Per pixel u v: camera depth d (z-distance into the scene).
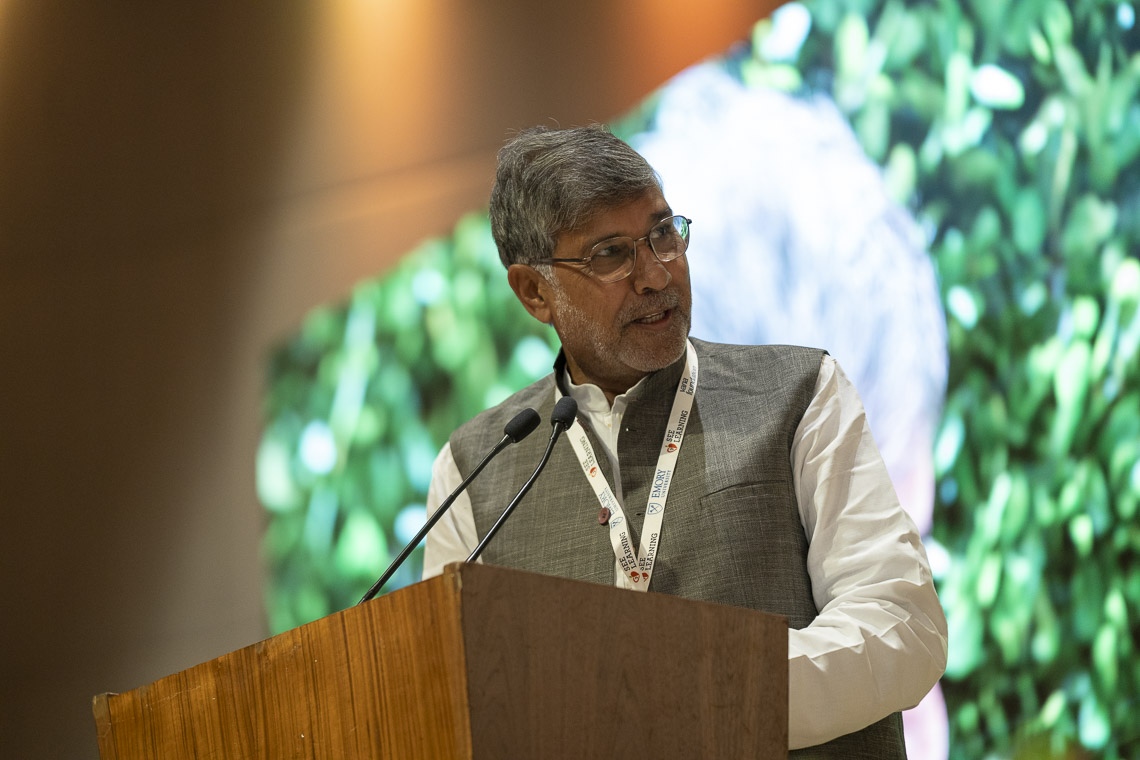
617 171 2.92
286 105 6.27
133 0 6.53
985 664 5.20
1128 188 5.40
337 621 1.78
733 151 5.57
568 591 1.74
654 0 5.77
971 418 5.29
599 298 2.91
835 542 2.71
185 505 6.12
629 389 3.09
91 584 6.18
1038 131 5.43
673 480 2.92
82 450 6.28
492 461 3.23
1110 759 5.11
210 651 5.98
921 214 5.39
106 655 6.11
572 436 3.11
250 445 6.08
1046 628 5.20
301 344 6.08
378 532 5.86
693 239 5.55
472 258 5.90
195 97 6.39
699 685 1.86
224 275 6.23
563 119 5.84
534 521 3.03
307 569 5.92
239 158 6.29
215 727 1.96
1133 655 5.18
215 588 6.02
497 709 1.62
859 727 2.44
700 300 5.51
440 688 1.62
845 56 5.53
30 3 6.64
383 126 6.11
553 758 1.67
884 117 5.46
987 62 5.47
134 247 6.37
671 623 1.85
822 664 2.40
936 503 5.25
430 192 6.00
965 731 5.18
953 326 5.33
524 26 5.95
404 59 6.13
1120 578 5.20
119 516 6.19
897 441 5.29
